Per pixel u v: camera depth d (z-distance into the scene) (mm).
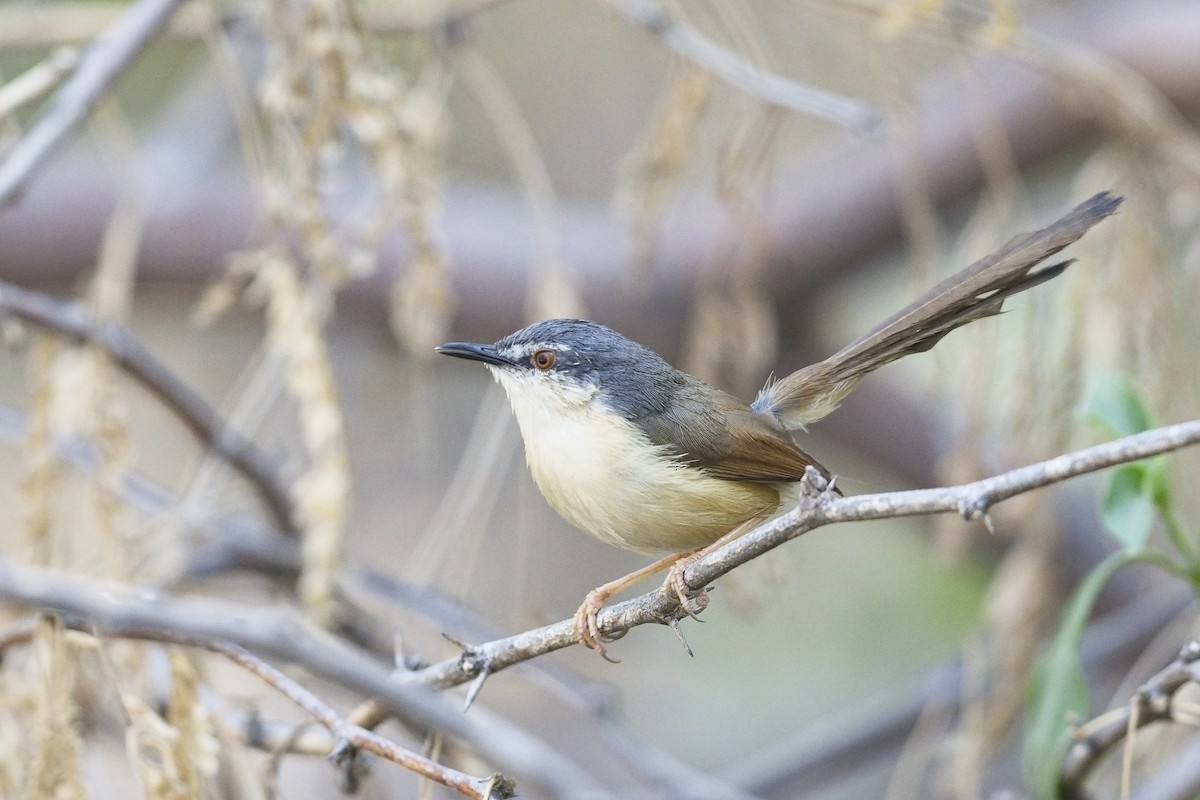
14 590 5180
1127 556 7973
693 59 10141
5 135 9836
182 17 11336
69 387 9469
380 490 15281
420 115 9867
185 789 7207
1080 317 10680
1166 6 13398
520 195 15180
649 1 10500
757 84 9969
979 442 10609
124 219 10523
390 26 10547
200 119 14453
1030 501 11094
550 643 7016
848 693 15438
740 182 10531
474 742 5977
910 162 10945
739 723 15422
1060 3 14445
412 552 15180
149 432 15594
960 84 13852
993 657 11172
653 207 10492
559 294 10422
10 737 7684
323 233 9414
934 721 11633
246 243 13938
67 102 9375
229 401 11320
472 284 14242
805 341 15125
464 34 10555
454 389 16297
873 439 15141
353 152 13578
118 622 5336
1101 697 13016
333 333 14117
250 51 14406
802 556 15836
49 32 11977
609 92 17484
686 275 13836
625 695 15617
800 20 13453
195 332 15609
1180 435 5273
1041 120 13500
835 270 14312
